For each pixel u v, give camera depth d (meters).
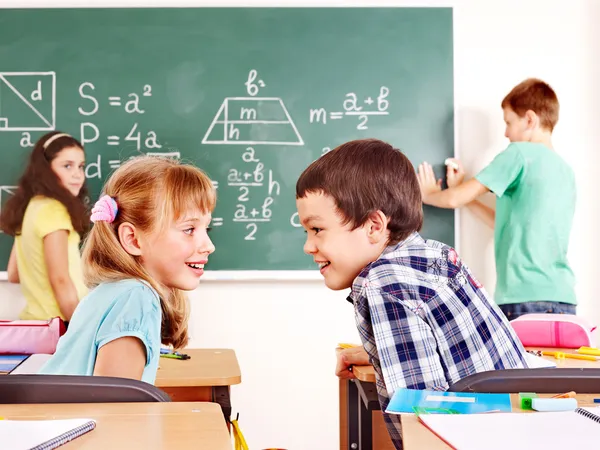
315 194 1.26
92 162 3.26
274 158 3.30
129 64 3.29
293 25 3.32
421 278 1.15
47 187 3.17
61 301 3.11
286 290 3.29
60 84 3.27
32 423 0.76
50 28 3.27
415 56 3.32
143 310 1.25
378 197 1.24
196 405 0.90
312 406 3.27
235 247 3.28
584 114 3.36
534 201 3.08
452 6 3.33
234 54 3.31
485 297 1.22
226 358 1.99
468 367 1.12
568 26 3.37
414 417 0.79
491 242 3.30
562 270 3.10
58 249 3.12
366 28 3.32
